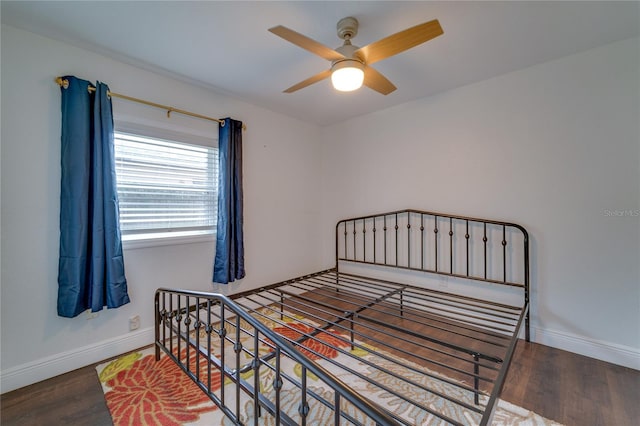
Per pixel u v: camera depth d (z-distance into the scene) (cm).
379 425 79
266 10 167
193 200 271
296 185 365
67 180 193
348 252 373
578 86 218
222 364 146
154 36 192
